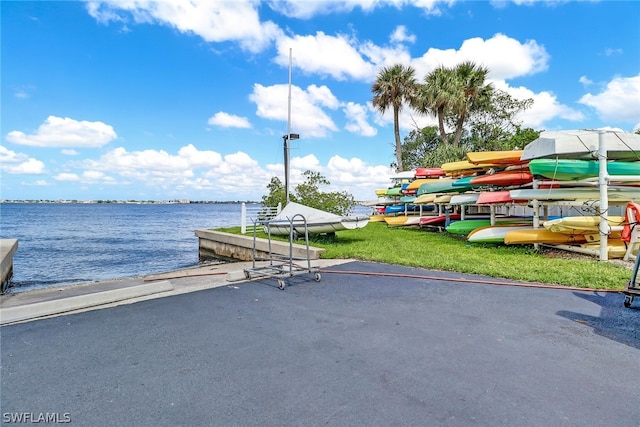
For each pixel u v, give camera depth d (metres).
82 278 9.62
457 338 3.15
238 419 1.97
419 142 28.34
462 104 20.41
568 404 2.11
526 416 1.98
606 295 4.58
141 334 3.30
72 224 33.28
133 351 2.91
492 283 5.28
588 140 7.81
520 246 9.08
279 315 3.86
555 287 4.99
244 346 3.00
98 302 4.32
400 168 23.39
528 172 10.12
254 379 2.42
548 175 8.34
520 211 15.23
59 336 3.26
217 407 2.09
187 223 35.50
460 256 7.71
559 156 8.34
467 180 11.87
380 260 7.27
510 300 4.39
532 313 3.86
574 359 2.72
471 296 4.59
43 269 11.25
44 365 2.66
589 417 1.98
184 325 3.55
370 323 3.57
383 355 2.79
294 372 2.52
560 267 6.27
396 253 8.12
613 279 5.24
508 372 2.51
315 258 7.84
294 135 13.96
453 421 1.93
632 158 8.43
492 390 2.26
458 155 19.75
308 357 2.77
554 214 13.16
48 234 23.39
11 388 2.33
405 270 6.38
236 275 5.79
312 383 2.36
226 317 3.80
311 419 1.96
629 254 6.59
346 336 3.21
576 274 5.62
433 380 2.39
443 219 14.49
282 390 2.28
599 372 2.52
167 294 4.84
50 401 2.17
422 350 2.89
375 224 17.84
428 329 3.38
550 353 2.83
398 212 19.58
